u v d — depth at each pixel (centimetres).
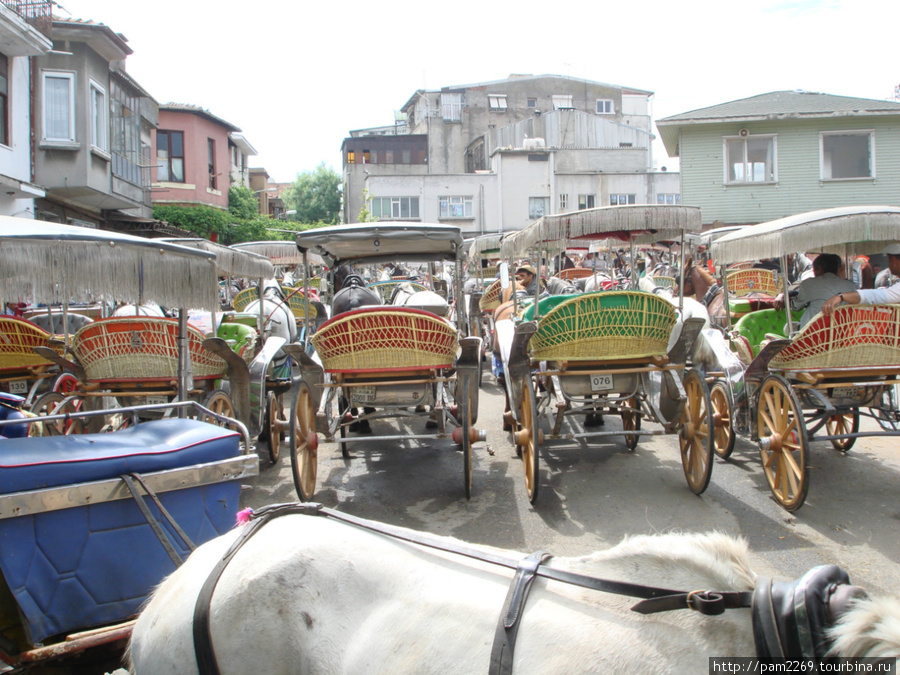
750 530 482
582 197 3828
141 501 280
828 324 492
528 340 546
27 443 293
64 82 1631
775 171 2227
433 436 580
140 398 606
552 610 168
